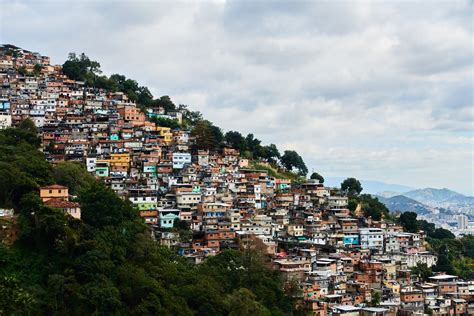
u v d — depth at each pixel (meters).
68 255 181.38
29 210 188.75
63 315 165.12
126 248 196.00
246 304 189.12
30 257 179.25
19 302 134.38
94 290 168.25
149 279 181.50
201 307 185.75
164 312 172.62
